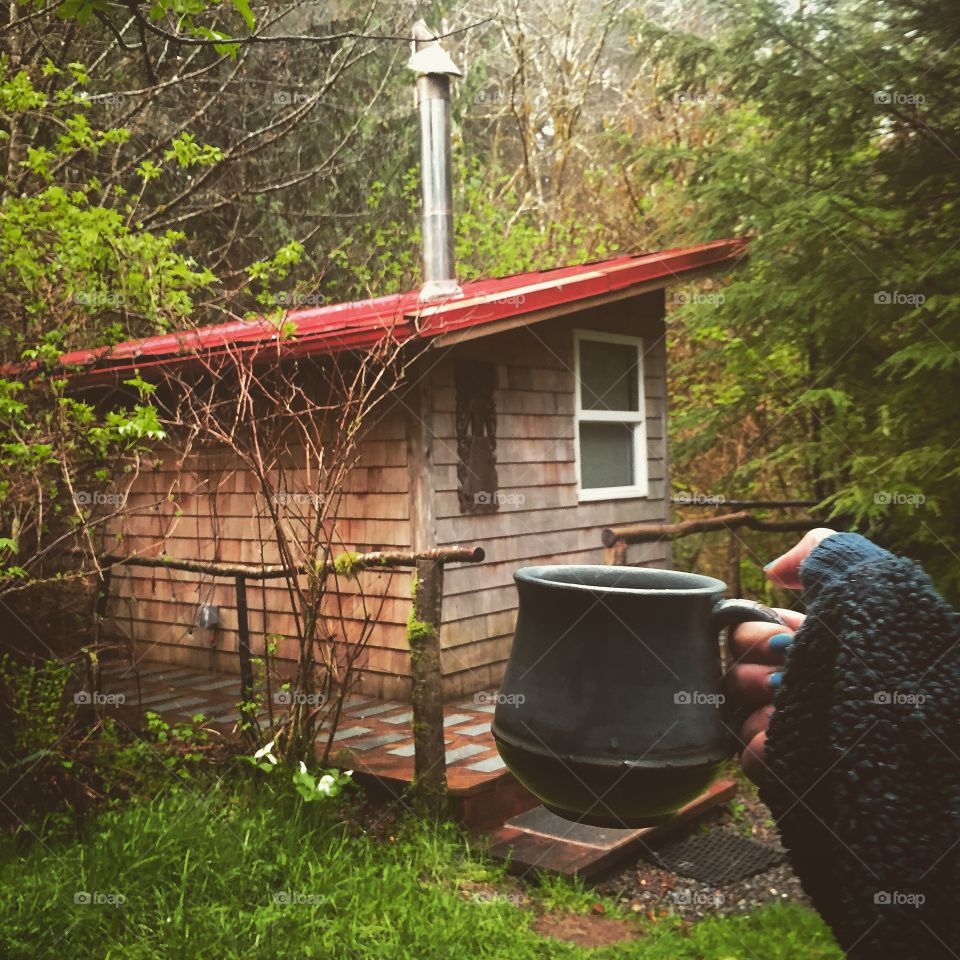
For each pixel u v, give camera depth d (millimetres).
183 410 6504
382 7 11047
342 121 11672
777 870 4547
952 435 6203
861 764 741
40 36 7004
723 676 890
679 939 3684
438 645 4426
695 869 4520
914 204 6605
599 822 895
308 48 10836
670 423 9062
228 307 8500
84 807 4148
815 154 6906
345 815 4371
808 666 798
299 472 6258
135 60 8039
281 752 4387
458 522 6129
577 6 14070
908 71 6242
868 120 6660
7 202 4512
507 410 6621
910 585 791
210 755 4602
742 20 6895
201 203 10578
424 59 7270
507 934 3516
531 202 14148
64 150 5051
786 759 791
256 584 6691
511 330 6676
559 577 1044
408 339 5012
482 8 13688
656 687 856
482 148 15594
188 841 3688
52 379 4387
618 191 13695
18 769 4105
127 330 4879
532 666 925
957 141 6301
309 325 6012
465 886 3996
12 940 3029
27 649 4633
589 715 860
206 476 6879
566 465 7172
